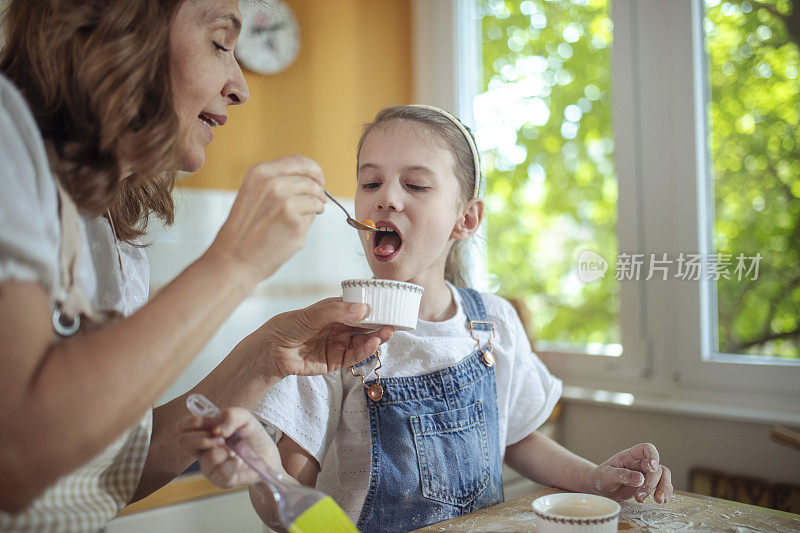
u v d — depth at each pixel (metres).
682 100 1.87
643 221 1.97
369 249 1.08
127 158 0.67
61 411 0.50
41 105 0.67
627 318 2.01
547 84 2.24
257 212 0.59
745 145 1.77
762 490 1.59
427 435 0.98
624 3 1.99
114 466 0.74
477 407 1.05
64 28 0.64
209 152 1.98
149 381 0.53
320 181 0.65
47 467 0.51
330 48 2.32
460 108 2.49
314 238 2.15
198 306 0.56
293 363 0.84
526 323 2.02
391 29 2.53
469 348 1.10
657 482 0.92
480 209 1.19
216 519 1.47
